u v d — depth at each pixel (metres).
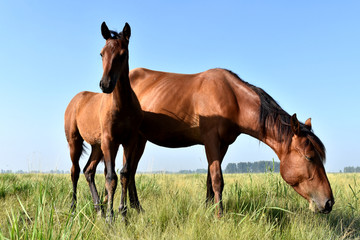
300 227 3.26
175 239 2.67
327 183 3.49
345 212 4.18
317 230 3.35
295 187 3.69
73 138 4.99
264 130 3.92
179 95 4.43
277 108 3.94
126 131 3.75
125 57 3.42
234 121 4.10
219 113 4.04
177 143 4.66
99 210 3.77
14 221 2.20
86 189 5.54
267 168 5.38
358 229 3.76
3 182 5.72
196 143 4.57
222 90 4.15
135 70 5.37
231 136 4.20
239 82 4.24
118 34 3.52
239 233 2.82
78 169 5.03
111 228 3.07
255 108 4.02
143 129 4.63
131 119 3.72
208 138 4.05
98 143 4.50
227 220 3.18
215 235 2.72
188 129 4.38
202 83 4.34
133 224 3.23
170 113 4.43
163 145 4.83
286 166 3.67
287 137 3.69
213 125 4.04
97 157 4.77
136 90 5.12
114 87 3.23
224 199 4.44
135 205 4.07
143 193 5.45
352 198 4.75
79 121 4.74
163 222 3.30
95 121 4.27
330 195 3.44
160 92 4.64
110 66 3.24
